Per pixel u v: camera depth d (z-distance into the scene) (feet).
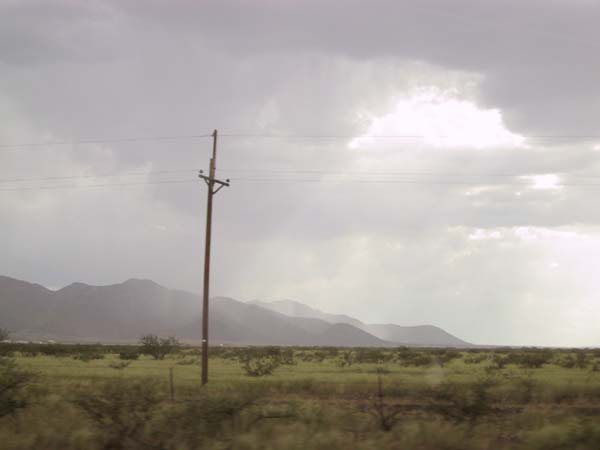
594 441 55.52
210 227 131.64
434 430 59.21
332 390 111.65
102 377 135.23
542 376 155.84
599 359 274.16
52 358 276.21
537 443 55.77
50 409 69.77
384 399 100.53
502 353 363.15
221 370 186.09
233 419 61.62
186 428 58.65
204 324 127.03
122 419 59.31
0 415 67.31
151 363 237.45
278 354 278.46
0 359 84.64
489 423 66.59
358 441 56.85
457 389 73.10
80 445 56.13
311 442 53.98
